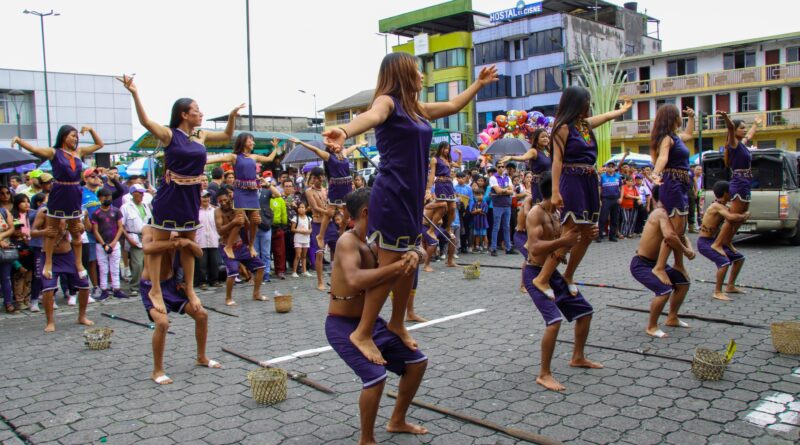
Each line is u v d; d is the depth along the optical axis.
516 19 39.31
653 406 4.48
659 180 6.00
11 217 8.56
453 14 41.38
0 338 7.03
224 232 8.51
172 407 4.75
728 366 5.30
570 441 3.95
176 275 5.67
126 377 5.52
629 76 36.78
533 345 6.14
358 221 3.82
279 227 11.02
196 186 5.46
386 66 3.54
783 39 31.16
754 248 13.42
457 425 4.26
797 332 5.48
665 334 6.33
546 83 37.34
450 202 10.73
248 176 8.54
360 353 3.75
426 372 5.39
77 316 8.22
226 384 5.27
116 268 9.59
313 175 9.95
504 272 10.90
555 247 4.74
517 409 4.50
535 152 8.10
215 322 7.58
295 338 6.72
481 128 40.28
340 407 4.67
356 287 3.62
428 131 3.58
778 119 31.56
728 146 8.03
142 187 9.85
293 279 10.93
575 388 4.89
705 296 8.19
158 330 5.31
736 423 4.15
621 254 12.86
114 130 37.91
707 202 14.11
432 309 7.96
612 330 6.61
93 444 4.11
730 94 33.22
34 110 35.38
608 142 25.06
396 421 4.13
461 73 40.88
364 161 40.56
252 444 4.05
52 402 4.93
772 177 13.23
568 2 39.91
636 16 42.50
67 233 7.43
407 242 3.60
